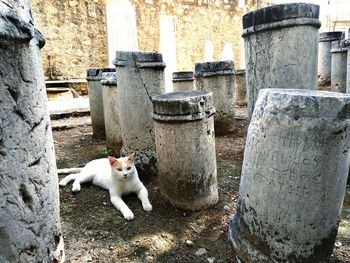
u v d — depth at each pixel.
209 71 5.24
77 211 2.64
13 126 1.18
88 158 4.28
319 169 1.57
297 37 2.93
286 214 1.65
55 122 6.67
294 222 1.65
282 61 3.03
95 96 5.15
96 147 4.83
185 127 2.49
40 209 1.36
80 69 10.41
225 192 3.04
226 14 15.05
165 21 12.70
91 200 2.82
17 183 1.21
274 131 1.63
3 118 1.13
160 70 3.36
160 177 2.79
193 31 13.89
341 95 1.57
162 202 2.80
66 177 3.25
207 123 2.59
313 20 2.95
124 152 3.50
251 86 3.42
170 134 2.54
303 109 1.54
